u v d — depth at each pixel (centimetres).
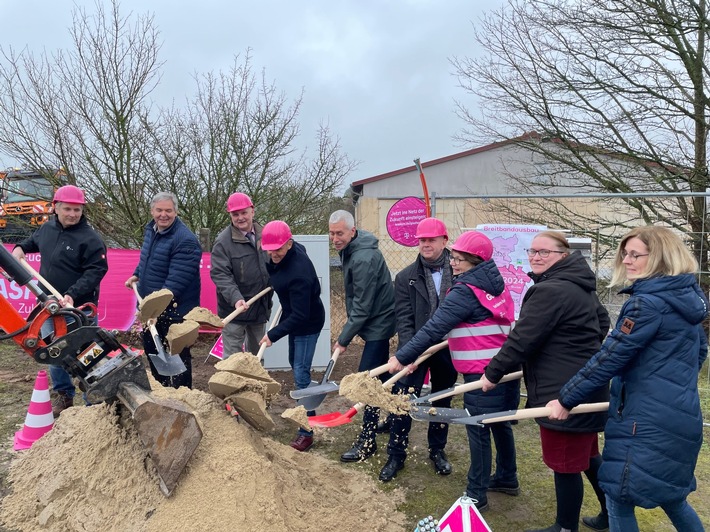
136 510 277
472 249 329
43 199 905
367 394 311
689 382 240
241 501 271
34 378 625
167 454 273
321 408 543
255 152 940
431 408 322
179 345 368
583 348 287
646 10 895
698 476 403
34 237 499
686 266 239
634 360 246
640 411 242
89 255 473
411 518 338
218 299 483
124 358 305
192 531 259
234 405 314
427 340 331
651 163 989
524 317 288
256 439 321
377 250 405
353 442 458
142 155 862
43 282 409
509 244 546
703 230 673
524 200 1069
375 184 1802
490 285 331
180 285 451
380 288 409
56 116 828
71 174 849
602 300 694
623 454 246
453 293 332
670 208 934
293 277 401
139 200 884
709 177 944
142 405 269
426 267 381
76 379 304
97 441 315
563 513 300
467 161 1741
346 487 354
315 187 1034
